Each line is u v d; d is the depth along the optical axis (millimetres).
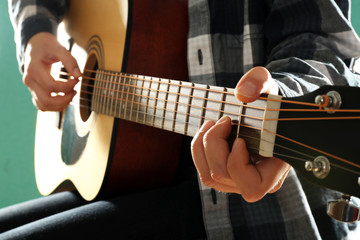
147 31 850
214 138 501
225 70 845
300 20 784
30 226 735
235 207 767
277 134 475
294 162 462
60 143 1135
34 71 991
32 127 2090
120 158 860
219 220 765
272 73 663
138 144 864
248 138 505
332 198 784
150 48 855
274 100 475
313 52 751
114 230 726
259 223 754
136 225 738
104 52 941
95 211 748
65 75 1121
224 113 539
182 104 619
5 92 2051
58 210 918
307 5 766
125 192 903
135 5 839
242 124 512
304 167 454
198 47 848
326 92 433
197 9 848
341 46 754
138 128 859
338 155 425
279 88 534
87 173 937
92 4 1004
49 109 1022
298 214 729
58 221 733
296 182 731
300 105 453
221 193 762
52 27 1056
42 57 993
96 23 989
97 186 883
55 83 979
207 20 841
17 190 2090
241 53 859
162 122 678
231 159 489
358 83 738
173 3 875
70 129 1078
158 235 742
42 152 1259
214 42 844
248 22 837
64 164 1086
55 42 1008
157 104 692
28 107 2080
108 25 926
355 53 752
